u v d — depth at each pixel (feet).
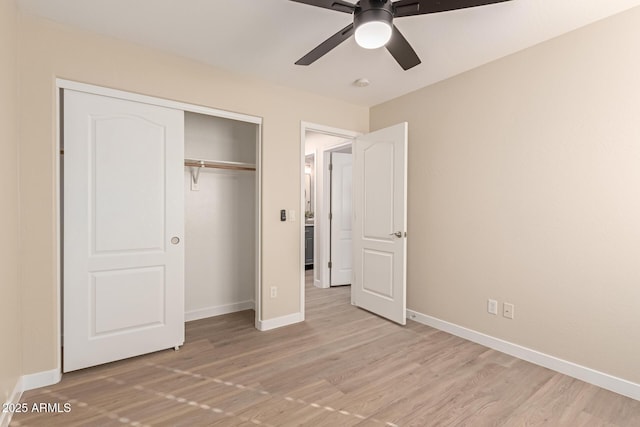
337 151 15.40
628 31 6.29
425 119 10.25
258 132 9.77
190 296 10.64
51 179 6.60
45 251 6.56
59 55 6.70
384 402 6.15
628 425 5.50
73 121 6.97
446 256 9.69
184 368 7.41
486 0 4.72
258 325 9.86
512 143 8.09
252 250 11.98
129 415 5.70
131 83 7.54
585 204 6.89
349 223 15.76
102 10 6.32
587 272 6.87
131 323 7.74
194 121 10.62
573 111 7.04
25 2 6.04
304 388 6.61
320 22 6.75
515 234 8.05
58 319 6.78
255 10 6.34
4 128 5.40
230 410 5.87
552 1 5.99
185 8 6.26
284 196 10.12
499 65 8.33
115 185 7.48
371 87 10.26
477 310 8.89
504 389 6.59
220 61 8.48
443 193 9.75
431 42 7.50
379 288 11.00
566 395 6.37
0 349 5.19
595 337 6.76
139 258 7.82
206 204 10.90
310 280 16.89
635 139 6.24
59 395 6.27
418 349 8.47
